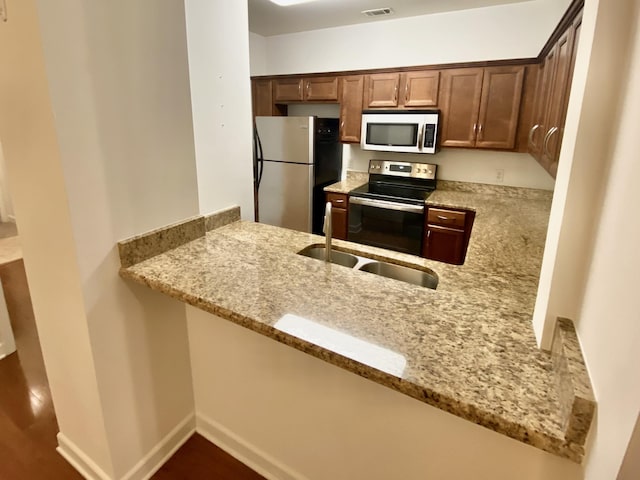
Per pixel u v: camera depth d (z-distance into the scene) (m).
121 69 1.20
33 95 1.07
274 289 1.20
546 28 2.91
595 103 0.69
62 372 1.46
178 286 1.20
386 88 3.33
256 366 1.48
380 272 1.70
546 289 0.87
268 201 3.94
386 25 3.52
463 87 3.03
